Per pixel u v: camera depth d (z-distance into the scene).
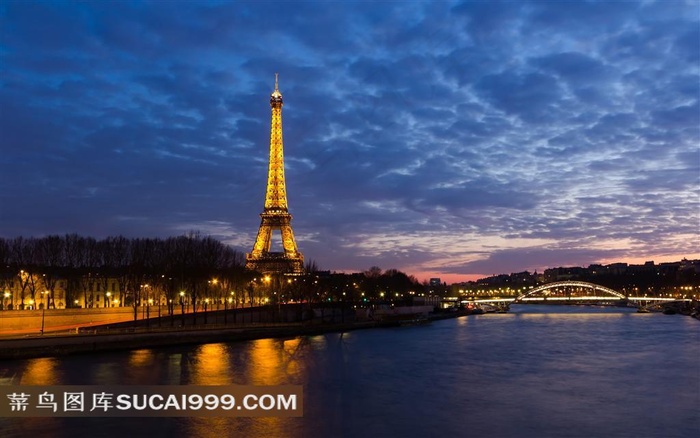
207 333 188.12
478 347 180.50
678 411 93.00
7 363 131.88
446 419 87.38
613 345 183.88
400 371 129.75
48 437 76.69
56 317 190.12
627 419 88.19
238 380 115.19
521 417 88.81
